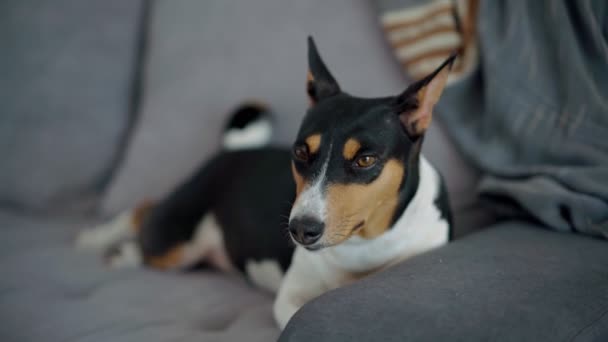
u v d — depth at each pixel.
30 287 1.66
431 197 1.38
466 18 1.66
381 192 1.25
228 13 2.07
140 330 1.38
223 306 1.54
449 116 1.68
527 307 0.95
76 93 2.29
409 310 0.95
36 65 2.29
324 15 1.90
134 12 2.37
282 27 1.96
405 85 1.78
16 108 2.29
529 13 1.52
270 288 1.69
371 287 1.03
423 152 1.73
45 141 2.28
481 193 1.58
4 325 1.47
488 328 0.90
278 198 1.64
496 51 1.57
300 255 1.44
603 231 1.24
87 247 1.98
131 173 2.14
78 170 2.29
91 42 2.31
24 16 2.30
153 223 1.85
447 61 1.27
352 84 1.83
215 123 2.04
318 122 1.27
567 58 1.43
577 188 1.33
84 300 1.57
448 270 1.08
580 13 1.40
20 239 2.02
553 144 1.47
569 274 1.05
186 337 1.33
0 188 2.29
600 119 1.38
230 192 1.81
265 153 1.83
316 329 0.94
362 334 0.91
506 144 1.59
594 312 0.97
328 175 1.21
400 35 1.74
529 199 1.37
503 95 1.56
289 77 1.94
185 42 2.13
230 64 2.03
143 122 2.18
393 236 1.35
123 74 2.36
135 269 1.86
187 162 2.07
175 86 2.12
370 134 1.22
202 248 1.88
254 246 1.68
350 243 1.35
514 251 1.16
